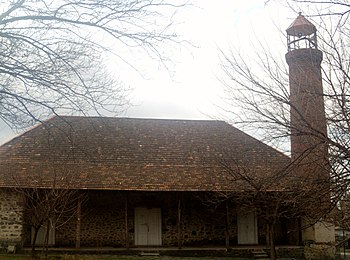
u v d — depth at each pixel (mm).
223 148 20969
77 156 20250
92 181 19094
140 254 19188
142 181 19609
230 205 21609
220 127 24453
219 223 21562
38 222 15766
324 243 18797
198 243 21266
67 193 17469
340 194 6668
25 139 21156
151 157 21359
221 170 19438
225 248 19828
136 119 24234
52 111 6535
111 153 21078
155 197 21375
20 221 18594
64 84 6348
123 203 21000
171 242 21141
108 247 20094
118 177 19641
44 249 17969
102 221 20703
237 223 21734
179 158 21500
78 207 18875
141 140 22562
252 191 13008
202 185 19641
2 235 18609
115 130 22703
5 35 5867
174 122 24578
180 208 21172
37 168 19250
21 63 6051
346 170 6418
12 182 18328
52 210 15766
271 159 20125
